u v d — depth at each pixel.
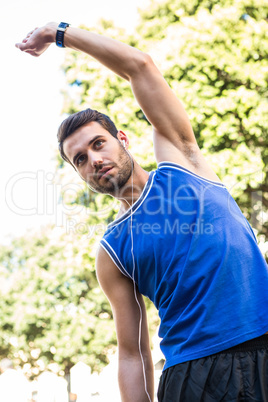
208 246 1.43
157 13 6.25
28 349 8.02
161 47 5.70
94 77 6.08
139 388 1.68
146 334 1.74
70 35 1.63
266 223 5.57
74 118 1.61
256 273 1.44
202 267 1.42
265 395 1.33
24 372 8.23
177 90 5.57
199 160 1.63
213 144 5.56
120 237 1.60
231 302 1.39
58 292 7.59
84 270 7.20
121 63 1.60
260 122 5.55
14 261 8.05
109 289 1.70
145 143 5.49
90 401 4.25
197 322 1.40
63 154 1.68
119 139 1.69
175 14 6.00
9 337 8.03
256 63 5.67
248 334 1.36
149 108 1.62
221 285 1.40
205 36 5.63
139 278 1.57
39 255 7.71
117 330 1.72
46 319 7.62
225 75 5.87
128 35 6.08
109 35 6.20
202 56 5.62
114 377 4.21
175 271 1.45
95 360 7.45
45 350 7.61
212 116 5.54
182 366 1.40
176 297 1.44
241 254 1.44
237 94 5.52
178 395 1.39
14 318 7.70
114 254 1.60
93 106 5.94
